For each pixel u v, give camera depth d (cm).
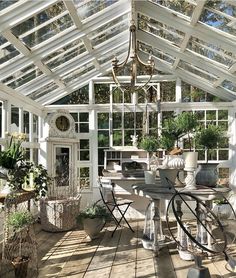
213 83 665
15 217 382
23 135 514
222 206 580
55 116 652
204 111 701
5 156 441
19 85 565
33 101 645
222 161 688
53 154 646
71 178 655
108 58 653
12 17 368
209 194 383
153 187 436
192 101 704
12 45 427
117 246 483
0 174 442
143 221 645
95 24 470
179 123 441
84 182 716
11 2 351
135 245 488
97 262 417
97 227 512
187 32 473
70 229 580
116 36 566
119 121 712
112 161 699
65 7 394
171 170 429
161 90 707
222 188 415
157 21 493
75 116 724
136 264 409
